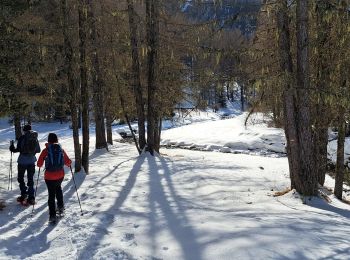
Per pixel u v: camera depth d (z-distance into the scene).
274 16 11.14
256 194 11.29
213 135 34.66
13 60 13.05
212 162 19.08
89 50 14.80
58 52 12.70
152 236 7.11
